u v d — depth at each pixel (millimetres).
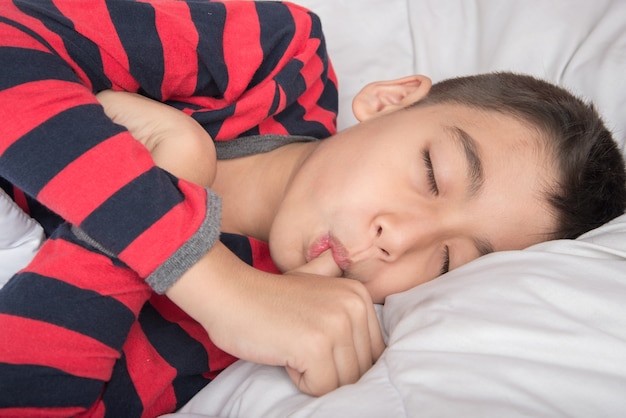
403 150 919
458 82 1084
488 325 664
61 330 678
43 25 836
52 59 793
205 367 857
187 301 717
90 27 874
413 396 609
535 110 969
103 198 689
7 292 691
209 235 714
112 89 919
